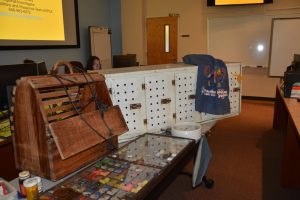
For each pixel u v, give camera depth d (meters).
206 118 1.87
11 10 3.61
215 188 2.26
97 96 1.29
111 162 1.18
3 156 1.65
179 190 2.24
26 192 0.95
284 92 2.59
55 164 1.03
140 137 1.48
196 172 1.70
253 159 2.82
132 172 1.09
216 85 1.78
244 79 5.88
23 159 1.10
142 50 6.34
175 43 6.21
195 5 5.91
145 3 6.25
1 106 1.78
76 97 1.23
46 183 1.07
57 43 4.44
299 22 5.11
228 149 3.09
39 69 2.02
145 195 0.96
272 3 5.31
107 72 1.46
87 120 1.12
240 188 2.26
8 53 3.70
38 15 4.04
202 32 5.98
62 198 0.92
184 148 1.33
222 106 1.81
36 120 1.01
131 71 1.50
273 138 3.44
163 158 1.22
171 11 6.11
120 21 6.22
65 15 4.59
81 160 1.14
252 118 4.39
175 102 1.69
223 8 5.71
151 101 1.58
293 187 2.22
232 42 5.78
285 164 2.20
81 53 5.16
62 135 0.99
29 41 3.91
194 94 1.77
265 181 2.36
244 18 5.59
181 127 1.59
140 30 6.25
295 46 5.22
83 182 1.02
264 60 5.58
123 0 6.23
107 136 1.16
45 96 1.07
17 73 1.83
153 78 1.56
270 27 5.41
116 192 0.95
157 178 1.04
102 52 5.46
